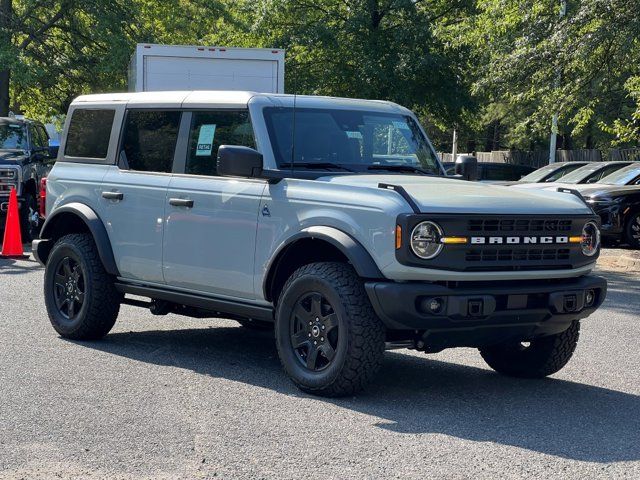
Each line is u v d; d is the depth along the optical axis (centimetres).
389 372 770
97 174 859
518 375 767
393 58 3441
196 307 790
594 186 2017
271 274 707
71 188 878
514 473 514
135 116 846
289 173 709
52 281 880
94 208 852
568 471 519
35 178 1845
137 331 938
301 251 711
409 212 624
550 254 671
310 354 671
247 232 720
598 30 1775
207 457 531
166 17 3616
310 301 676
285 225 692
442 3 3628
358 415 625
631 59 1872
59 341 864
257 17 3538
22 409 626
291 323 684
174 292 792
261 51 1798
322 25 3412
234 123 761
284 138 740
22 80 2873
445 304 627
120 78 3134
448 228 628
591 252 696
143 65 1766
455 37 3175
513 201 665
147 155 823
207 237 751
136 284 827
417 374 766
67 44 3178
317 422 606
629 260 1695
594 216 695
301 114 759
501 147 6181
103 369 751
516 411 650
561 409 659
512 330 666
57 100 3497
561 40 1850
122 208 825
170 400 656
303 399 665
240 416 618
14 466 512
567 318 677
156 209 794
